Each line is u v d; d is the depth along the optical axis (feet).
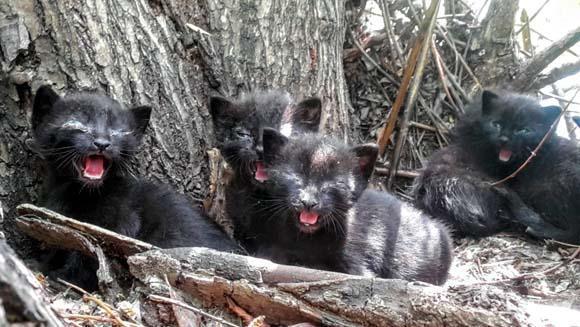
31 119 1.58
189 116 1.79
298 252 1.52
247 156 1.69
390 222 1.60
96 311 1.23
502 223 2.05
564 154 2.09
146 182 1.65
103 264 1.33
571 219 1.99
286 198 1.47
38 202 1.63
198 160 1.81
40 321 0.69
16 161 1.64
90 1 1.65
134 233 1.55
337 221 1.47
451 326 1.02
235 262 1.19
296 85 1.89
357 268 1.50
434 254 1.62
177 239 1.56
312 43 1.90
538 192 2.06
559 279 1.66
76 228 1.38
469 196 2.02
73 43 1.64
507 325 0.99
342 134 1.98
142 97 1.72
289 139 1.55
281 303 1.14
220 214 1.80
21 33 1.59
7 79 1.60
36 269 1.54
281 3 1.86
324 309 1.12
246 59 1.85
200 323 1.17
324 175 1.47
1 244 0.77
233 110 1.76
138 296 1.24
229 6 1.83
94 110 1.55
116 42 1.68
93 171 1.53
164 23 1.76
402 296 1.07
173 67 1.77
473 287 1.04
